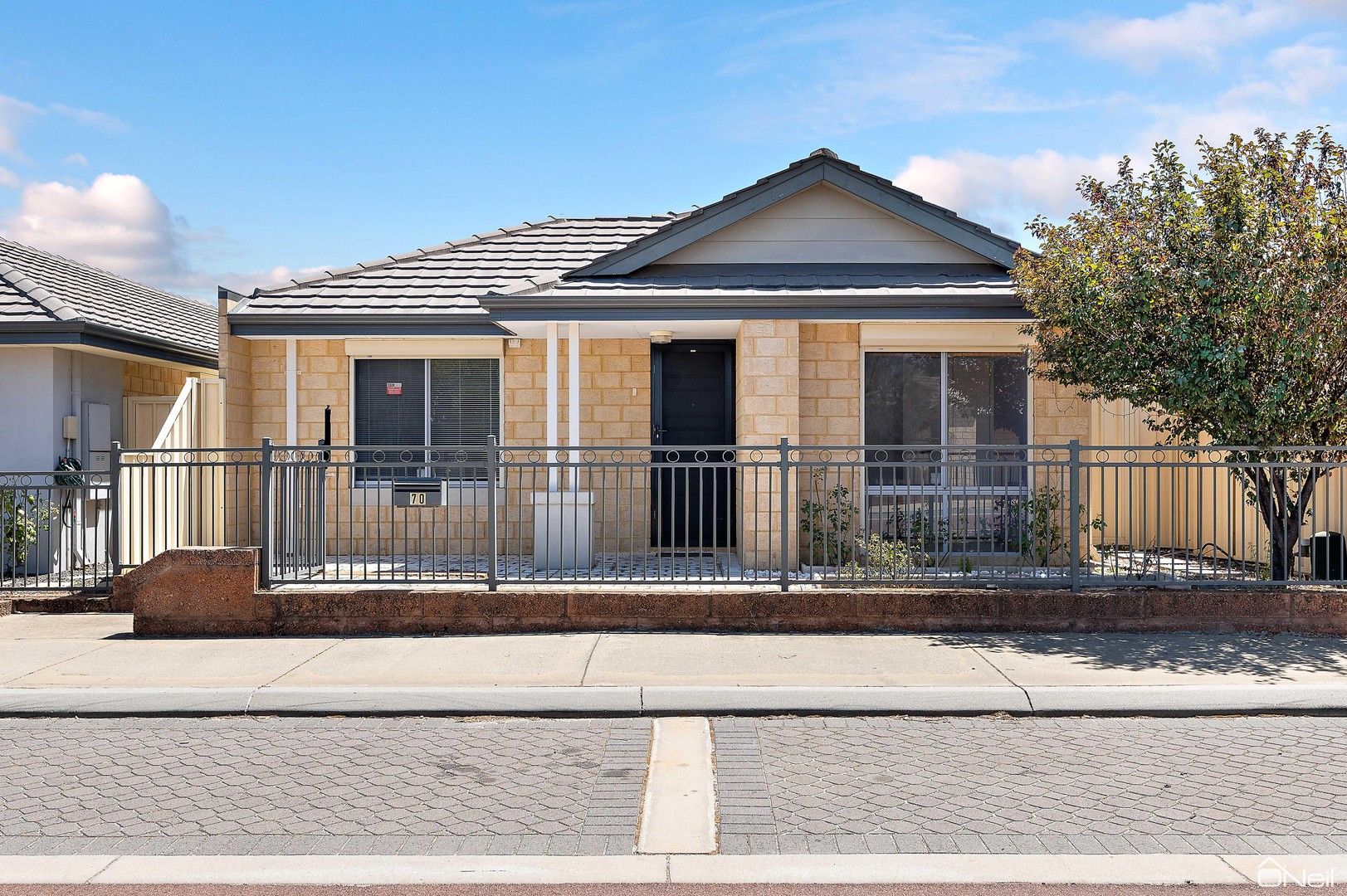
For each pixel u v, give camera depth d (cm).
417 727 621
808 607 834
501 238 1420
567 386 1248
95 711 644
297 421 1258
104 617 922
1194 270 885
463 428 1266
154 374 1475
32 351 1190
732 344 1259
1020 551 962
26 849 434
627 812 475
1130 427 1319
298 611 836
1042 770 532
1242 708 643
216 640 815
